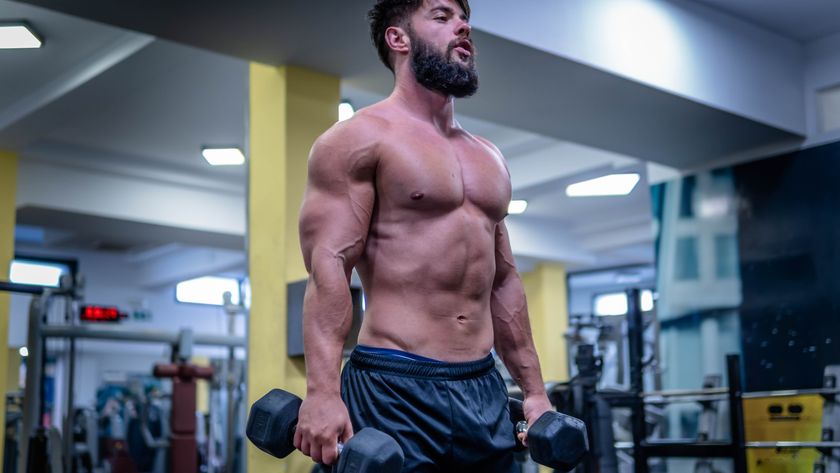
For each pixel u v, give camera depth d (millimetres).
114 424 11047
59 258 12297
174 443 7293
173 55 5410
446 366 1698
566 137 5793
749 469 5441
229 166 8398
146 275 12859
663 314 6422
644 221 10125
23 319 11828
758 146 6000
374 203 1743
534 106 5219
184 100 6633
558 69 4664
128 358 13336
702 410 5641
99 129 7328
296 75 4629
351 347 4156
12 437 8000
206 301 13414
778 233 5906
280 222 4520
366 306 1763
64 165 7918
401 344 1696
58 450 5750
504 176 1842
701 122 5504
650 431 6684
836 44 5715
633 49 4848
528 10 4402
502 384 1813
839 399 4945
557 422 1749
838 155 5648
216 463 9086
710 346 6164
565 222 10562
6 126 6438
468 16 1863
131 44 5336
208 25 4125
